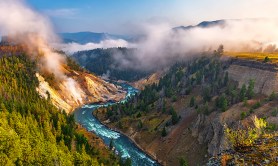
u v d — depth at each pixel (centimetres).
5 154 9706
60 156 10975
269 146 3028
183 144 16675
